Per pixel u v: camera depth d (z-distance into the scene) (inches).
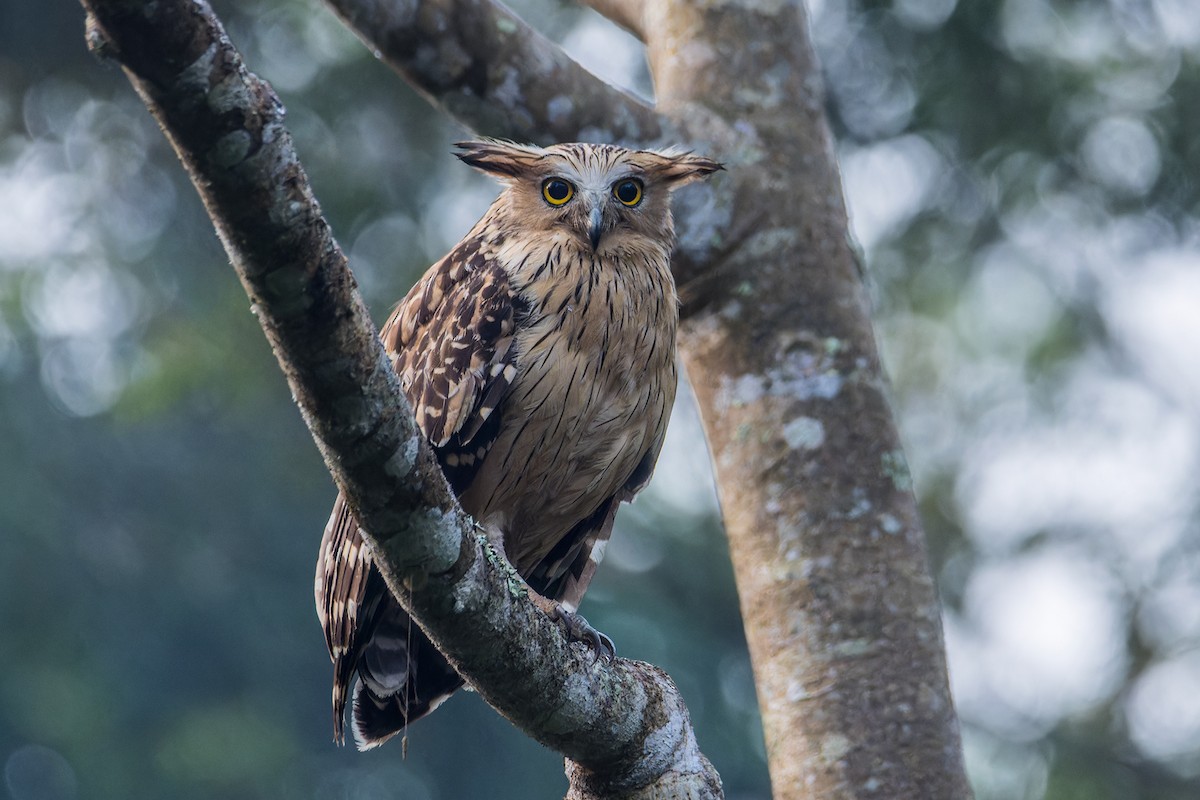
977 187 563.2
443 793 888.9
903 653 253.6
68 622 799.7
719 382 281.3
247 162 143.5
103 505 794.8
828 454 267.9
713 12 304.7
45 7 559.5
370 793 868.6
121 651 805.2
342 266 156.3
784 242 283.7
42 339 695.1
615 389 274.4
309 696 853.2
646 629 764.6
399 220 593.0
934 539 624.7
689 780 214.5
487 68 284.0
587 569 299.6
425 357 274.1
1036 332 598.9
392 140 581.3
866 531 262.5
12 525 773.9
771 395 274.4
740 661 794.8
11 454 770.8
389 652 268.7
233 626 815.7
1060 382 600.1
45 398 779.4
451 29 279.9
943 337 604.7
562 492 284.7
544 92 287.1
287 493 805.9
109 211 626.5
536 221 285.0
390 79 562.6
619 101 293.1
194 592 807.7
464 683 273.6
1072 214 561.3
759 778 789.9
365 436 168.4
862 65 547.2
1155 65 542.3
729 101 296.5
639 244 280.4
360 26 278.2
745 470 272.7
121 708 812.6
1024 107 534.9
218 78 138.6
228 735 813.9
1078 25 535.5
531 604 198.1
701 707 775.7
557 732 204.2
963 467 617.3
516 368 268.2
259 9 556.7
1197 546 602.5
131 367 636.7
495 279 273.9
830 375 273.9
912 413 615.2
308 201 149.8
